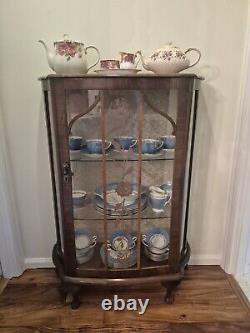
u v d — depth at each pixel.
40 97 1.33
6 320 1.29
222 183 1.51
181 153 1.15
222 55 1.30
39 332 1.23
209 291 1.46
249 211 1.45
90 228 1.35
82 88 1.03
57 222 1.39
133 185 1.26
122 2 1.22
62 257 1.38
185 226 1.43
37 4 1.21
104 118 1.10
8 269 1.53
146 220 1.34
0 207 1.42
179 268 1.33
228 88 1.35
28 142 1.40
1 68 1.28
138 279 1.28
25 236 1.58
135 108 1.10
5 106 1.33
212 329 1.24
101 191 1.27
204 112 1.38
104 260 1.31
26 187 1.48
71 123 1.09
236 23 1.26
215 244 1.63
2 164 1.37
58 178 1.17
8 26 1.23
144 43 1.27
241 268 1.56
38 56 1.28
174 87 1.05
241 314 1.32
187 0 1.23
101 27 1.25
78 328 1.25
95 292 1.45
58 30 1.25
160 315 1.31
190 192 1.51
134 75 1.02
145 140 1.18
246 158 1.38
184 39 1.28
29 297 1.42
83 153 1.19
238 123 1.37
